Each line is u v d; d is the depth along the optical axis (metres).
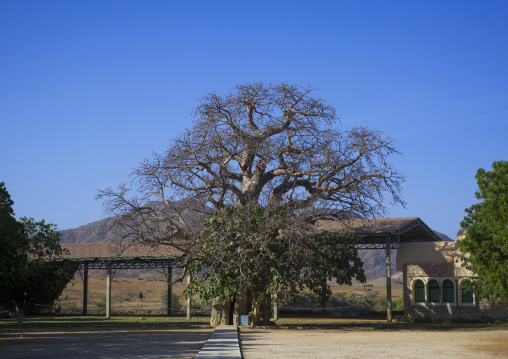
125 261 50.06
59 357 18.31
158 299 87.75
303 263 36.03
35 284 49.59
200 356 18.22
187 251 36.19
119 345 22.89
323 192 37.47
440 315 45.00
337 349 21.66
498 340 25.97
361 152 37.03
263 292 35.56
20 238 34.88
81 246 53.00
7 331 32.25
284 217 35.22
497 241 26.08
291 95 37.56
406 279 47.00
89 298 85.94
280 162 38.00
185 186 35.84
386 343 24.50
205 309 62.62
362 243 49.00
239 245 34.94
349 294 85.25
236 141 36.38
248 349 21.58
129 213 35.94
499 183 27.97
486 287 30.23
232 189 37.28
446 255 45.72
